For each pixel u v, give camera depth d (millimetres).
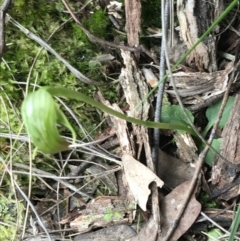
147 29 250
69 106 242
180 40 233
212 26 184
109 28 253
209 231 217
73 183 238
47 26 245
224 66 244
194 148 228
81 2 252
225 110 229
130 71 235
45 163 240
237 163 217
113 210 222
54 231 225
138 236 215
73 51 246
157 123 198
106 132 242
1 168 239
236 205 220
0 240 233
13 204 236
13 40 240
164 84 220
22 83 239
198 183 215
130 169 218
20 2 239
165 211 214
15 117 240
